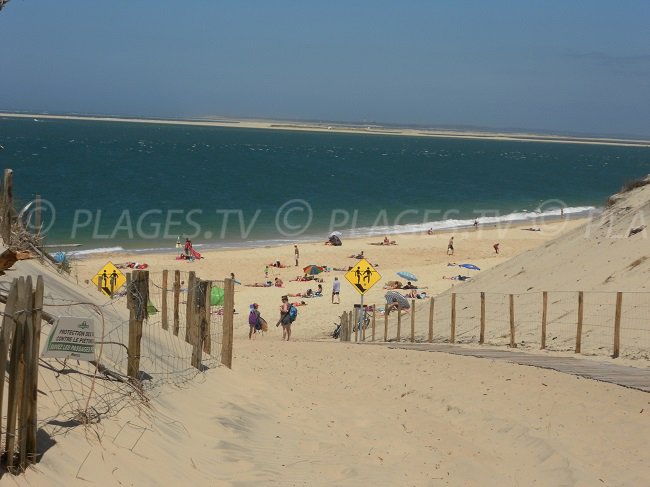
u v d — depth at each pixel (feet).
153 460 25.46
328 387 47.70
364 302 124.57
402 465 30.58
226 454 29.30
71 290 42.34
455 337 75.25
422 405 42.78
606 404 38.99
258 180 393.29
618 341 55.52
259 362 56.44
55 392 26.04
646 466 30.40
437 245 197.67
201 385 37.76
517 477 29.81
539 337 67.21
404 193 365.81
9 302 20.68
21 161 424.05
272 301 123.75
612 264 80.02
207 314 45.78
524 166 624.59
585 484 27.94
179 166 452.35
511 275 93.86
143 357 36.60
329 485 27.25
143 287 32.30
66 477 21.71
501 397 42.29
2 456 20.98
